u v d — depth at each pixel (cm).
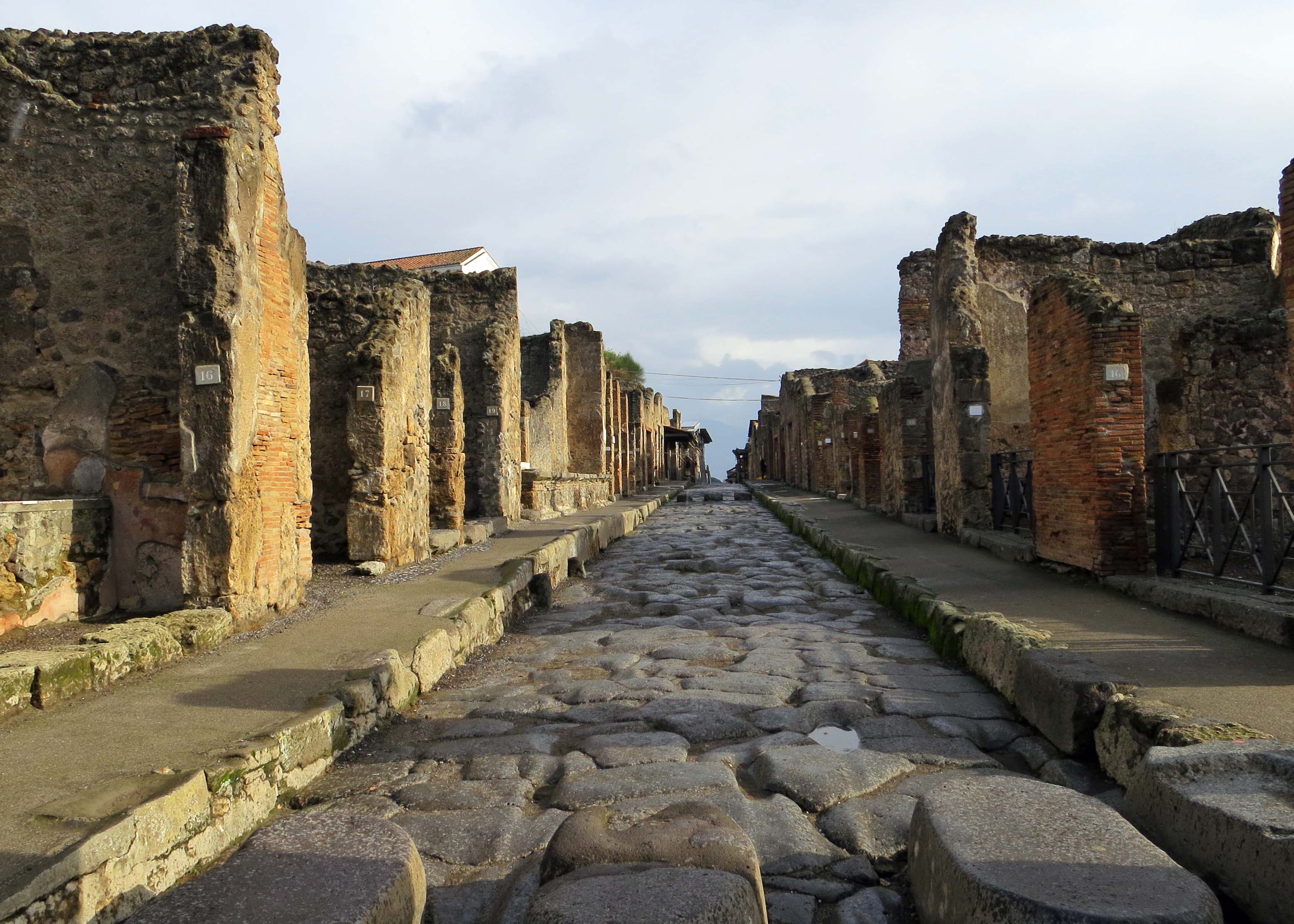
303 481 731
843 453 2420
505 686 552
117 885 258
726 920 211
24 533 565
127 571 646
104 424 661
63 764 328
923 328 2222
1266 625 491
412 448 1011
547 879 250
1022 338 1349
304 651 529
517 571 828
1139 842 243
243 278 621
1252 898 234
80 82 682
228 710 405
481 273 1658
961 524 1149
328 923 204
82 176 675
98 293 670
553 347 2347
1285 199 539
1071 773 381
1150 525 865
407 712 500
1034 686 437
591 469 2608
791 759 387
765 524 1884
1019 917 208
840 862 300
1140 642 491
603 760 399
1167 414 974
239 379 611
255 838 256
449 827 332
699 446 7225
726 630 708
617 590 933
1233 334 932
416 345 1039
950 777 339
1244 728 323
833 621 741
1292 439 907
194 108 668
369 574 863
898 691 510
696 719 456
